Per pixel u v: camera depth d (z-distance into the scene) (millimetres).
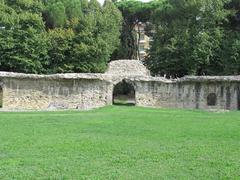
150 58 57719
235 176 13438
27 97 44531
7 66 52062
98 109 39125
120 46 69438
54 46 53875
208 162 15406
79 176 13297
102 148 17828
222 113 34812
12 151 17109
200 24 54062
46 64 53406
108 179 12992
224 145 18922
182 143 19391
